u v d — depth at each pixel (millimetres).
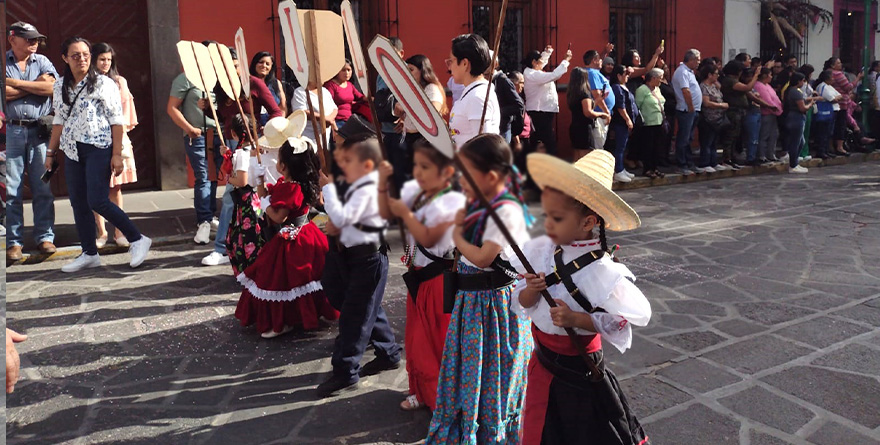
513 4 10102
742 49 10633
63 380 3498
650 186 9609
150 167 8672
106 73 5336
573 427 2059
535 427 2102
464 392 2465
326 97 6008
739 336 3980
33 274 5449
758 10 10711
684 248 6090
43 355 3811
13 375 1715
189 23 8211
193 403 3252
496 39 2279
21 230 5723
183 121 6348
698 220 7344
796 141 11039
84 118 5277
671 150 10828
